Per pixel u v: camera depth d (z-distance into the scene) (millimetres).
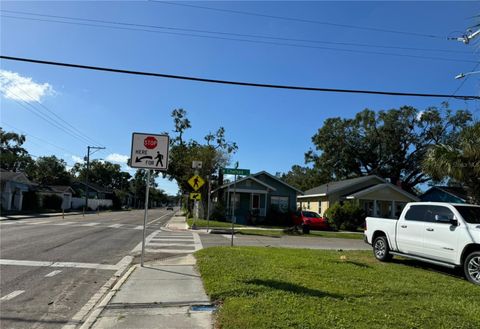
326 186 44375
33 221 27188
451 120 46844
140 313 6055
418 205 11086
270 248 14141
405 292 7215
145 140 10047
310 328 5047
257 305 6020
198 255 11789
